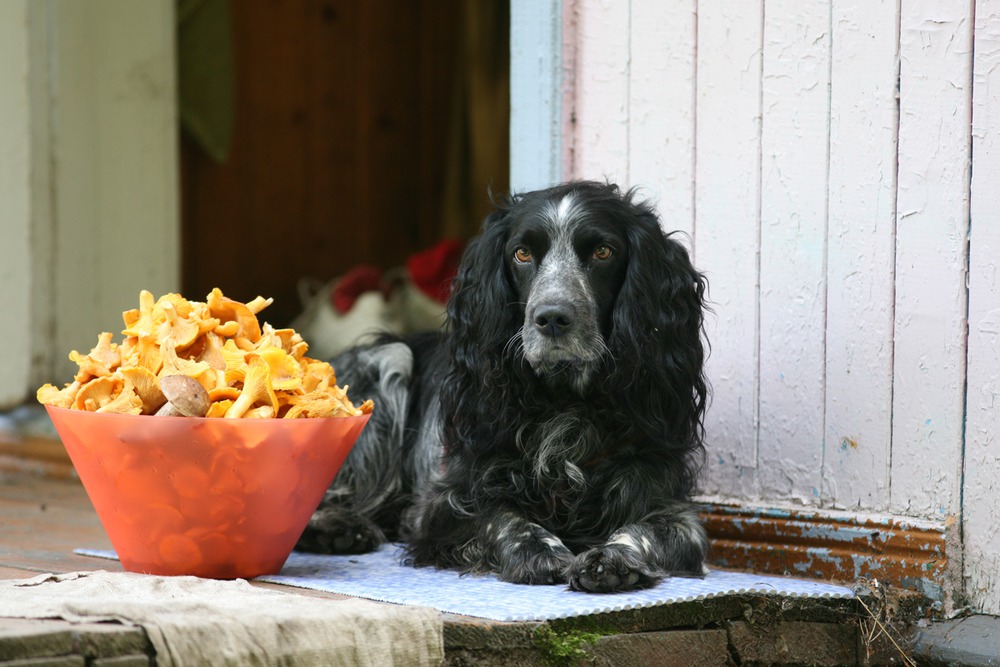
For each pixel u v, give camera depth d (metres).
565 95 4.53
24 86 6.43
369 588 3.33
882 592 3.64
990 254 3.61
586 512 3.77
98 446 3.26
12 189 6.44
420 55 10.14
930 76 3.73
